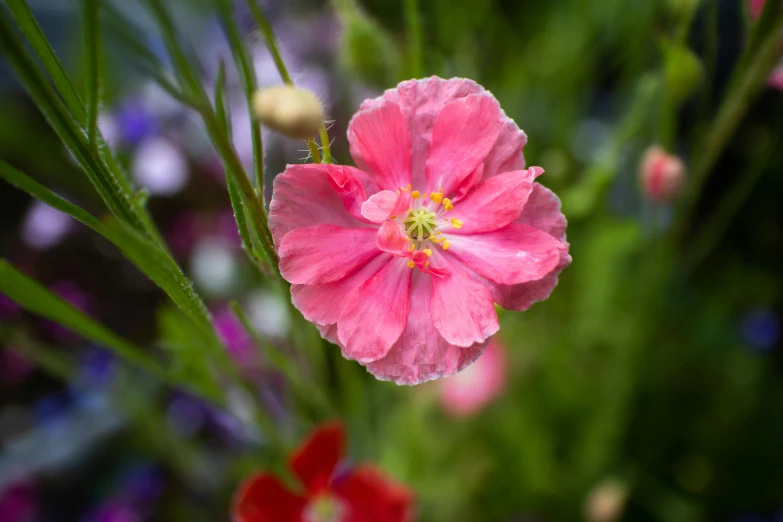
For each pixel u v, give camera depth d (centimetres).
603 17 45
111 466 52
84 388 46
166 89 24
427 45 37
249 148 48
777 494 49
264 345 30
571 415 49
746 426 50
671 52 32
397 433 44
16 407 55
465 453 47
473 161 27
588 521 43
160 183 50
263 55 48
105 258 58
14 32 24
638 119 36
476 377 44
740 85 31
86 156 25
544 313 50
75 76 53
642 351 43
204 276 52
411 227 27
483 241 27
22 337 38
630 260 48
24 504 49
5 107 54
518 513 47
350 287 27
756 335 51
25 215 61
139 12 49
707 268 57
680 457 50
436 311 27
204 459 49
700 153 33
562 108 47
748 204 56
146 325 56
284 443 36
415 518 44
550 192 27
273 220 26
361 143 27
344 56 37
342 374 37
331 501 35
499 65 50
